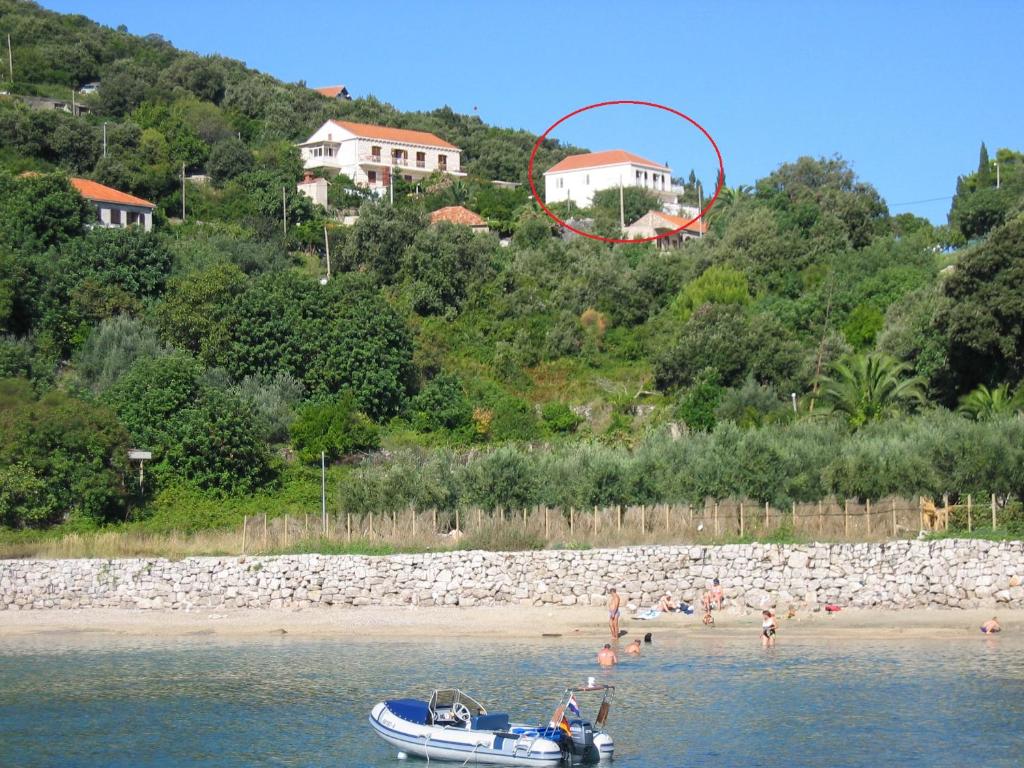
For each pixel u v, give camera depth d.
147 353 73.19
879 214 115.25
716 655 40.84
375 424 72.56
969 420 60.06
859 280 90.19
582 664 39.91
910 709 33.28
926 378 70.38
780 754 29.59
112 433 58.88
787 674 37.78
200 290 77.75
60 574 50.91
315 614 48.53
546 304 90.38
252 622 47.94
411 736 30.92
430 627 46.34
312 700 36.12
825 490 52.41
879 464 51.84
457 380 76.75
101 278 82.06
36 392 66.38
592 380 81.06
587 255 100.31
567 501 53.25
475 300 90.56
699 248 102.44
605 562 48.09
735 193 129.12
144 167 120.25
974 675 37.03
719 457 53.94
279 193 119.88
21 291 77.12
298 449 66.69
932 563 46.44
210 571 50.28
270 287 79.00
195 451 61.31
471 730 30.61
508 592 48.47
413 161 149.50
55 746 31.39
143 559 51.03
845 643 42.19
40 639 46.06
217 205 119.62
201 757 30.50
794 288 92.25
